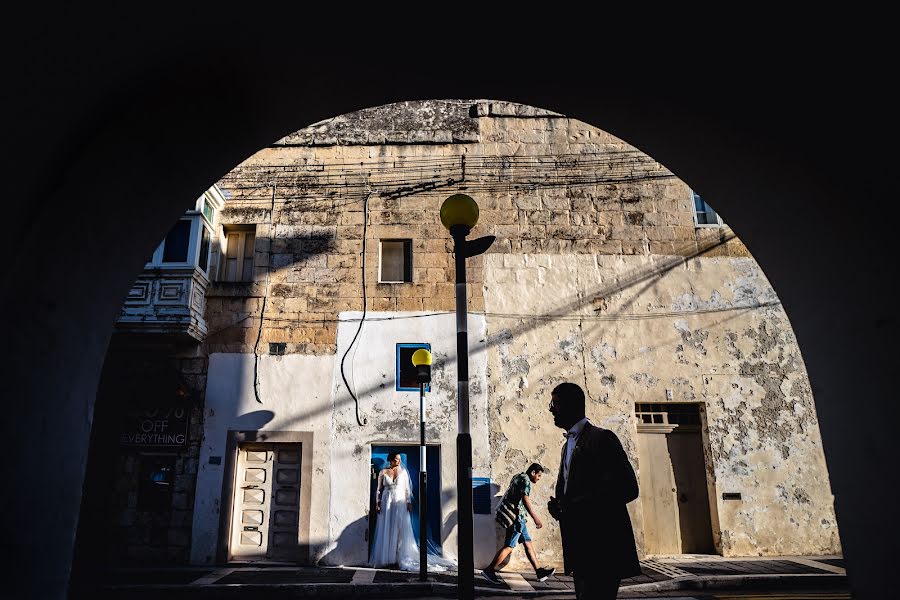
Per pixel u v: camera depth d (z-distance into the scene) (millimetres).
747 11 2877
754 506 11047
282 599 8219
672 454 11477
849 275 3404
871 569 3322
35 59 2373
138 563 10688
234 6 2943
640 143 4395
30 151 2629
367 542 10781
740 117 3572
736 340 11859
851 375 3461
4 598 2777
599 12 3213
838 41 2762
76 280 3232
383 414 11398
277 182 12648
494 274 12102
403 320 11875
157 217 3861
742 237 4340
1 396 2719
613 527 3418
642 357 11727
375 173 12703
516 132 12930
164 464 11219
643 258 12266
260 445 11492
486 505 10883
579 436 3750
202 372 11594
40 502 3035
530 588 8500
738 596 7695
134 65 2896
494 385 11500
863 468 3379
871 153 3010
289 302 11984
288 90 3703
